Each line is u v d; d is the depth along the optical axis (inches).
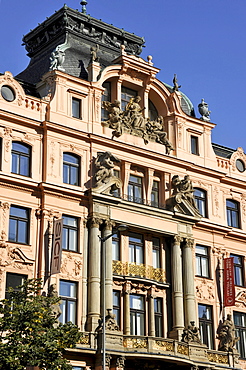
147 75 2352.4
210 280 2338.8
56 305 1930.4
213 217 2423.7
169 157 2321.6
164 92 2402.8
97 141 2171.5
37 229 2009.1
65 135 2118.6
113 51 2455.7
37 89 2209.6
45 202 2026.3
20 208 2001.7
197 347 2134.6
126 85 2342.5
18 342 1668.3
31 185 2012.8
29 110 2080.5
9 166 1994.3
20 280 1950.1
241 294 2422.5
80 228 2076.8
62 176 2084.2
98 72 2250.2
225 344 2273.6
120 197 2148.1
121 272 2126.0
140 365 2032.5
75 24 2373.3
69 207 2070.6
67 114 2143.2
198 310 2279.8
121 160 2223.2
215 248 2393.0
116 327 1983.3
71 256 2041.1
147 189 2268.7
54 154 2080.5
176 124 2396.7
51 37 2402.8
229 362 2247.8
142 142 2288.4
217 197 2463.1
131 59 2308.1
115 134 2224.4
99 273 2057.1
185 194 2300.7
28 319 1674.5
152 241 2235.5
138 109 2313.0
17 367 1605.6
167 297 2210.9
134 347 1984.5
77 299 2021.4
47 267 1982.0
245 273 2476.6
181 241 2268.7
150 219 2207.2
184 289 2235.5
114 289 2098.9
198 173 2425.0
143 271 2167.8
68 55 2267.5
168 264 2246.6
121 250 2150.6
